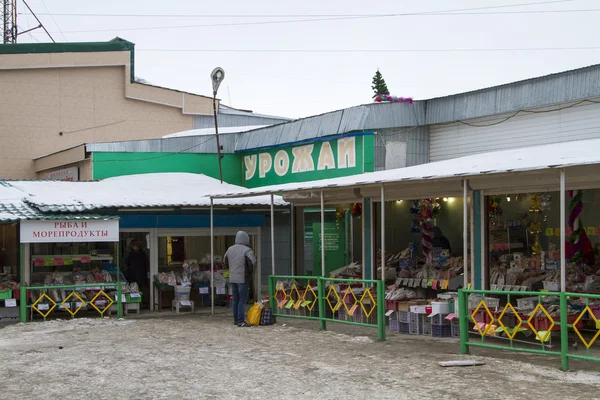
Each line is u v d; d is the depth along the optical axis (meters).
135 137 28.78
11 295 15.65
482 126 16.42
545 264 12.93
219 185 19.59
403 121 17.39
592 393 8.05
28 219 14.87
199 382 9.09
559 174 10.55
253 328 14.12
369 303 13.63
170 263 18.09
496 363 9.88
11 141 26.70
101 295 16.14
